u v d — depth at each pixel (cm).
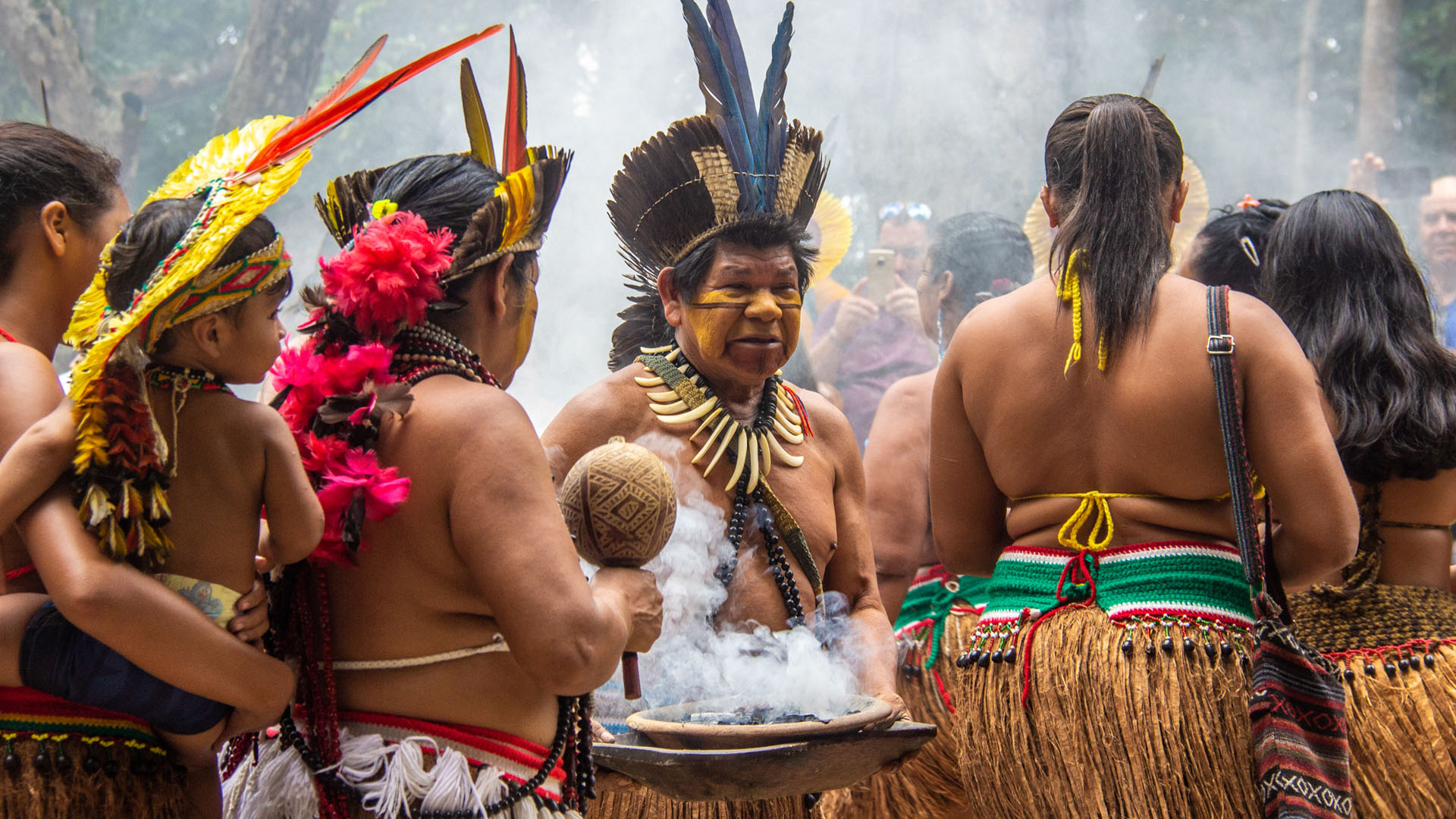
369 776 171
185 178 190
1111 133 250
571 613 168
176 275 158
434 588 176
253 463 171
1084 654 242
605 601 180
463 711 177
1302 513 236
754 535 259
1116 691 237
